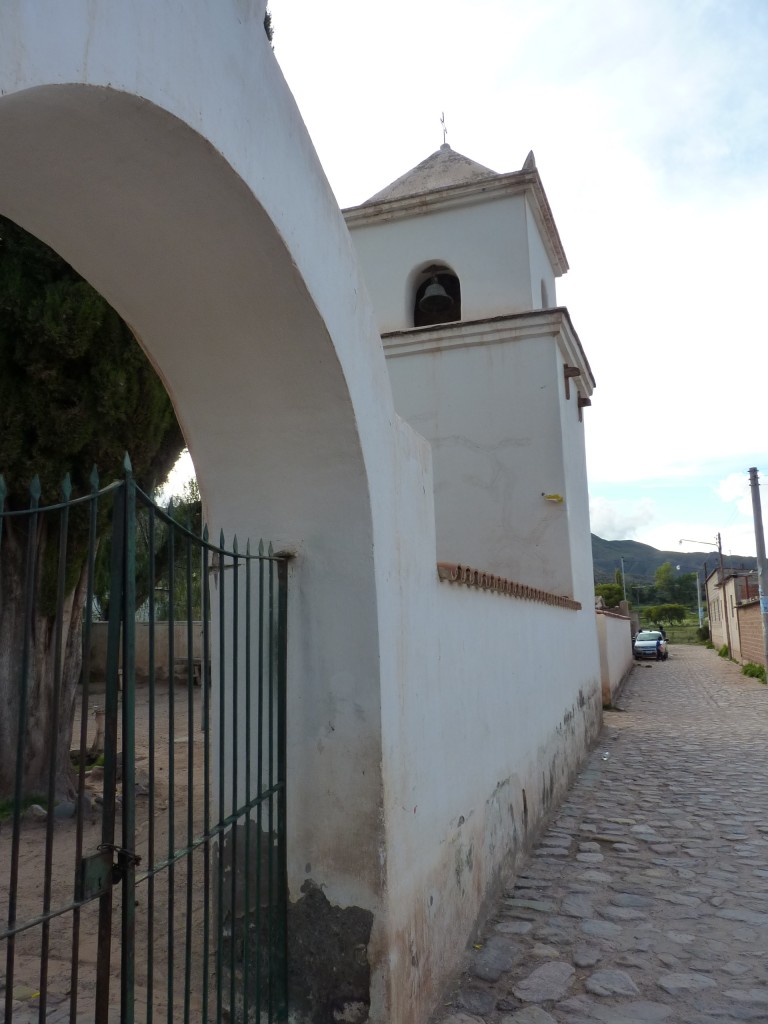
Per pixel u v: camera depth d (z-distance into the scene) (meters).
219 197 2.84
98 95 2.14
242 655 3.80
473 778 5.02
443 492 11.33
